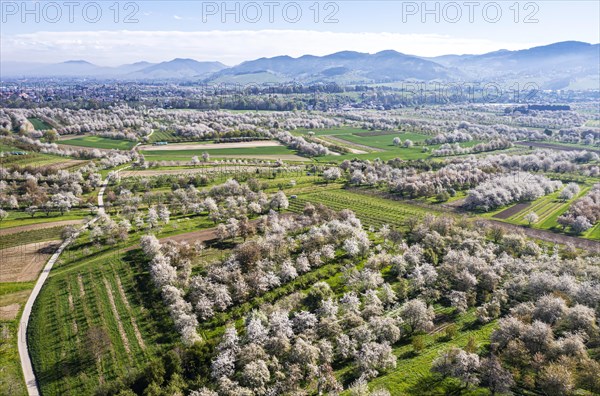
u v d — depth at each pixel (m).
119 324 104.75
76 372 89.25
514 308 109.12
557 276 125.44
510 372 85.44
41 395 83.38
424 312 103.62
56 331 101.69
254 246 134.38
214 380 85.25
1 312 108.94
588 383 78.62
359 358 89.56
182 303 107.62
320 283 118.19
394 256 136.12
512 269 131.00
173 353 88.00
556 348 87.38
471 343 92.44
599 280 119.69
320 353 91.38
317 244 143.50
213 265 128.62
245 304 111.81
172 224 172.75
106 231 157.25
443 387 83.75
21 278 126.31
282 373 84.69
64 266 135.12
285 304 109.88
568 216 180.62
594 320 97.44
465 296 115.56
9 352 94.88
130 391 79.00
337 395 80.25
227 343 92.38
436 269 132.00
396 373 88.12
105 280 125.38
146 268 132.38
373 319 101.00
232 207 189.12
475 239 153.12
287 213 191.88
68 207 186.25
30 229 162.12
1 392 82.75
